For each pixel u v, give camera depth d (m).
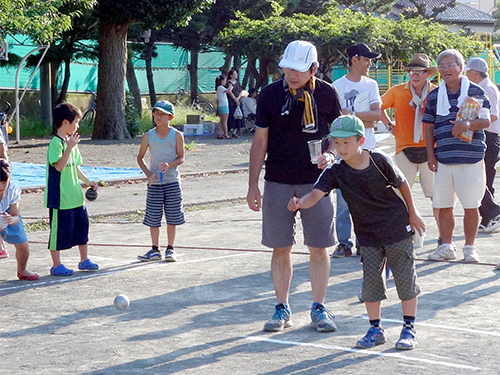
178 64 41.16
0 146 8.30
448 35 30.53
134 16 23.47
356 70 7.49
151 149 7.71
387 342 4.84
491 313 5.48
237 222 10.33
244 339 5.00
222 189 13.59
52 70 28.95
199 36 35.81
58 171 7.12
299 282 6.65
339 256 7.68
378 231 4.73
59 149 7.09
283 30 26.44
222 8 34.66
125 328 5.33
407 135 7.96
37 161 17.83
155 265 7.59
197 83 41.19
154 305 5.98
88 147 21.47
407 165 8.05
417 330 5.10
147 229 9.95
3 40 20.22
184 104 40.47
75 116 7.23
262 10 35.00
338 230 7.71
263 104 5.31
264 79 27.66
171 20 23.92
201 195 12.77
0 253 8.05
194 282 6.77
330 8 29.02
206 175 15.88
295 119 5.24
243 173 16.34
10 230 6.81
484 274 6.78
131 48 31.95
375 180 4.67
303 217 5.27
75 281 6.92
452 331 5.05
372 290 4.80
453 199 7.38
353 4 43.72
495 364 4.36
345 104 7.48
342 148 4.62
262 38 26.66
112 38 24.75
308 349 4.74
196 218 10.80
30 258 8.12
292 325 5.31
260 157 5.38
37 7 18.91
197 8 24.16
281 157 5.29
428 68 7.74
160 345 4.90
